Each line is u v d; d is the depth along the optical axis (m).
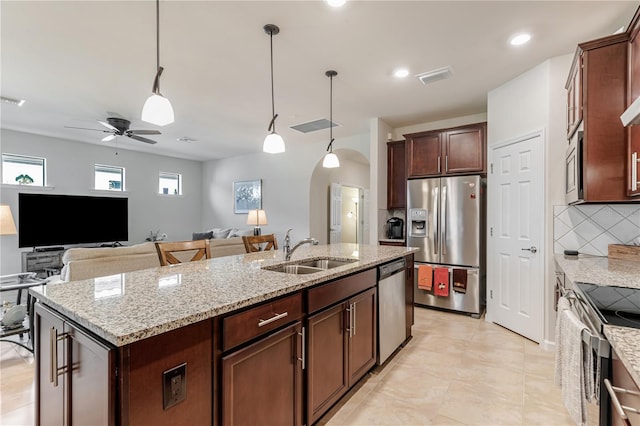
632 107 1.31
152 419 1.01
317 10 2.12
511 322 3.24
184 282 1.62
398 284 2.78
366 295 2.26
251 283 1.60
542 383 2.25
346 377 2.02
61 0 2.01
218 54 2.72
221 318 1.23
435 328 3.37
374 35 2.43
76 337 1.13
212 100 3.85
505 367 2.49
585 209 2.70
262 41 2.52
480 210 3.75
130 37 2.46
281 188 6.72
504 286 3.34
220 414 1.22
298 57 2.79
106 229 6.29
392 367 2.51
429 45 2.58
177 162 7.75
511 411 1.94
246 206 7.30
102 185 6.51
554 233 2.81
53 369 1.25
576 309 1.58
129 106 4.05
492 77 3.19
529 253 3.02
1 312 3.73
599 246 2.65
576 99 2.33
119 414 0.94
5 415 1.90
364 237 8.31
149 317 1.07
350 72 3.08
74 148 6.05
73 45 2.58
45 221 5.54
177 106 4.07
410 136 4.28
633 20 1.89
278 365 1.49
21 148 5.43
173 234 7.64
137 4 2.05
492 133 3.50
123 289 1.47
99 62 2.88
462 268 3.82
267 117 4.53
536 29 2.35
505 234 3.33
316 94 3.66
